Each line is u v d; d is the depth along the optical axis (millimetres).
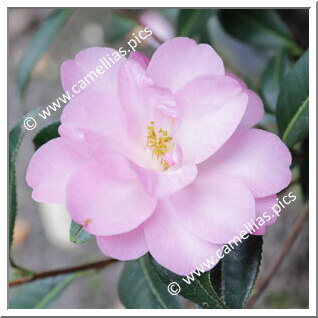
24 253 813
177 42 381
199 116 385
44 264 803
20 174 850
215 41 711
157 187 372
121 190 376
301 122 436
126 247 373
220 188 378
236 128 385
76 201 366
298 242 687
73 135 375
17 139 422
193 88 380
